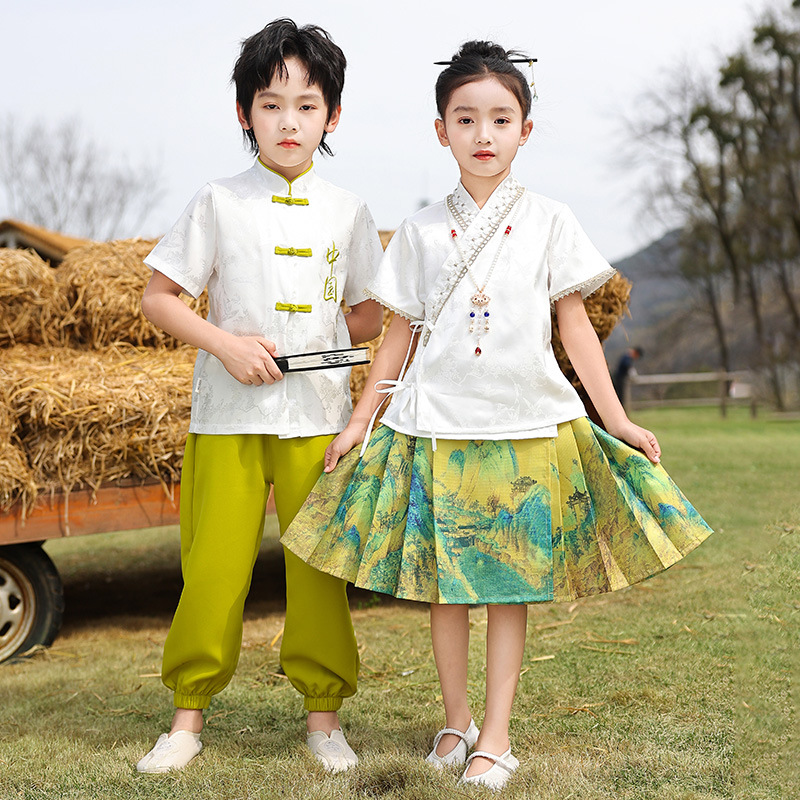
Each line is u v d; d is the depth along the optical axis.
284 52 2.07
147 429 3.29
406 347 2.13
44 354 3.74
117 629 3.65
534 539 1.90
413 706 2.44
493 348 1.95
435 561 1.93
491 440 1.94
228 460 2.11
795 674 1.74
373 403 2.12
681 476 6.12
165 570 5.00
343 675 2.13
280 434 2.10
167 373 3.48
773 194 22.50
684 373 25.52
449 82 2.01
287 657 2.16
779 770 1.74
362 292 2.30
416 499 1.95
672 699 2.37
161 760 2.04
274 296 2.13
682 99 23.00
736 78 22.16
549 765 1.94
